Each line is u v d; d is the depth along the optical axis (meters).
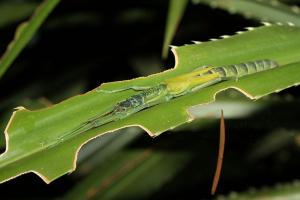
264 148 1.09
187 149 0.92
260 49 0.80
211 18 1.08
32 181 1.00
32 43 1.11
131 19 1.12
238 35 0.81
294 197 0.86
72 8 1.09
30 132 0.75
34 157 0.74
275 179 1.09
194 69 0.79
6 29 1.06
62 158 0.74
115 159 0.90
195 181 1.05
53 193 0.99
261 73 0.78
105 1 1.10
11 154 0.75
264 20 0.86
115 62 1.18
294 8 0.86
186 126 0.85
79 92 1.11
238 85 0.77
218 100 0.85
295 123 0.84
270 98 0.85
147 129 0.75
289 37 0.81
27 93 1.08
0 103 1.04
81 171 0.98
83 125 0.76
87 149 0.92
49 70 1.11
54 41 1.12
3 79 1.08
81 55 1.12
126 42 1.13
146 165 0.90
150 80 0.79
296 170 1.09
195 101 0.77
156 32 1.10
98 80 1.17
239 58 0.80
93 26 1.12
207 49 0.80
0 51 1.08
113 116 0.77
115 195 0.89
